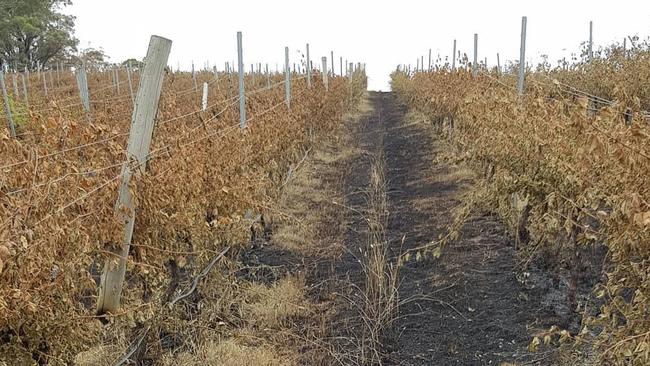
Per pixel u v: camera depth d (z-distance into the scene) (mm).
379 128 19469
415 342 4707
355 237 7395
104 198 3295
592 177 3746
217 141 5180
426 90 16109
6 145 3486
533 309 5062
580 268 5480
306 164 11266
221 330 4602
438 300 5375
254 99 9273
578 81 11602
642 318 3109
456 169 10484
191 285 4824
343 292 5605
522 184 5113
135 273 3855
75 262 2914
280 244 7035
